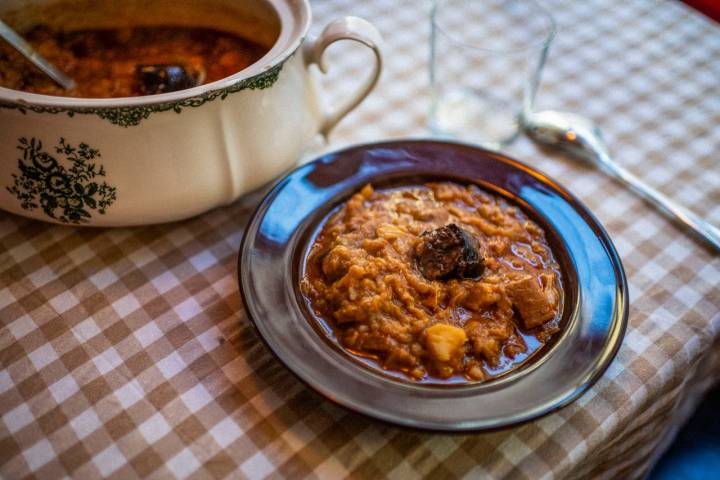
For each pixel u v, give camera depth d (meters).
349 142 0.56
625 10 0.71
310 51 0.47
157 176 0.43
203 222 0.49
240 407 0.39
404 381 0.38
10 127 0.41
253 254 0.42
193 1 0.52
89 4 0.52
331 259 0.42
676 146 0.56
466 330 0.40
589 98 0.61
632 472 0.50
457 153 0.49
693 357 0.43
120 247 0.47
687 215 0.50
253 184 0.48
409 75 0.62
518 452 0.38
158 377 0.41
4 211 0.49
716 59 0.65
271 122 0.46
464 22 0.69
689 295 0.46
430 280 0.42
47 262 0.46
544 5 0.71
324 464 0.37
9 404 0.39
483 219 0.46
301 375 0.36
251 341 0.42
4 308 0.44
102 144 0.41
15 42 0.47
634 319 0.44
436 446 0.38
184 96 0.40
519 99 0.60
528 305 0.41
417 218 0.46
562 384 0.37
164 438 0.38
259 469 0.37
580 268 0.43
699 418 0.63
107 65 0.52
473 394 0.37
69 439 0.38
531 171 0.48
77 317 0.43
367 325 0.40
